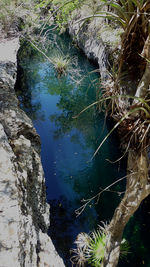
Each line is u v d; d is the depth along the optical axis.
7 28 8.27
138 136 1.75
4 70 5.45
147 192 2.05
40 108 6.44
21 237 1.66
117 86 1.88
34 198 2.49
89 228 3.46
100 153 4.86
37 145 3.18
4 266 1.41
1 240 1.57
